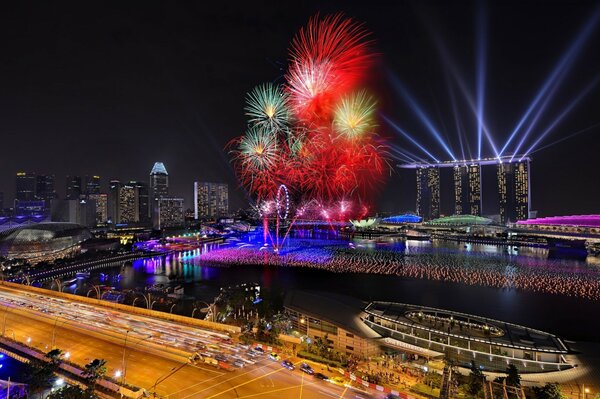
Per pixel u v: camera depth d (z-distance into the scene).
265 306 109.75
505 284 185.50
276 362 74.38
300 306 96.12
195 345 83.25
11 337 90.25
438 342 82.81
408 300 162.62
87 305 122.44
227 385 65.12
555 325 129.75
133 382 66.56
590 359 75.69
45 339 88.94
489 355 78.31
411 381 68.12
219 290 190.62
